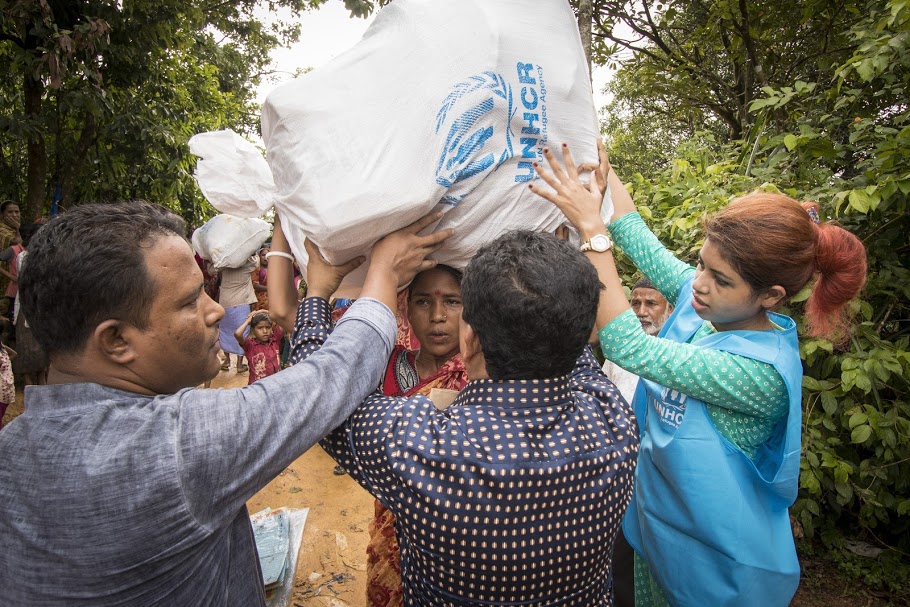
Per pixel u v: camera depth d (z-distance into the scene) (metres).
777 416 1.34
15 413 4.79
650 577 1.70
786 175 2.81
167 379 0.92
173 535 0.78
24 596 0.79
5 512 0.79
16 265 5.43
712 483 1.34
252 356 4.70
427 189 1.05
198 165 1.63
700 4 5.85
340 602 2.67
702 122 7.42
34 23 5.70
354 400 0.93
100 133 7.98
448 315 1.60
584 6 3.40
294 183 1.16
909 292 2.53
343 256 1.14
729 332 1.38
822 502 2.95
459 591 0.95
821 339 2.34
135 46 7.25
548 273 0.92
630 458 1.03
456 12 1.15
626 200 1.77
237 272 5.92
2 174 8.61
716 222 1.32
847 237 1.32
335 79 1.15
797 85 2.78
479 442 0.92
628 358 1.31
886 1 2.82
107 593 0.79
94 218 0.86
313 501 3.60
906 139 2.35
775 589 1.37
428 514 0.90
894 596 2.61
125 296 0.82
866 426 2.32
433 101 1.08
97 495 0.76
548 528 0.92
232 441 0.79
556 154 1.27
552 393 0.98
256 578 1.09
